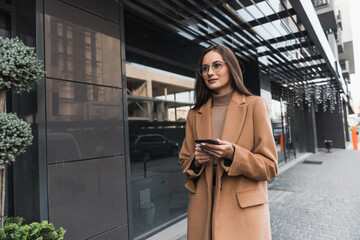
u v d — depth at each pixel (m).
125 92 2.88
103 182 2.53
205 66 1.23
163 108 4.00
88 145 2.41
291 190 6.06
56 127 2.15
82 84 2.40
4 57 1.24
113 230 2.59
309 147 14.98
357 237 3.34
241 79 1.26
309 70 7.77
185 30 4.11
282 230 3.68
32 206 2.04
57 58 2.20
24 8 2.17
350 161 10.61
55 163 2.13
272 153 1.11
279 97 9.48
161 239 3.37
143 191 3.53
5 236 1.33
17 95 2.18
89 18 2.52
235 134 1.14
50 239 1.57
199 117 1.31
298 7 3.67
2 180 1.23
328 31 10.85
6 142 1.20
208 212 1.12
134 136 3.47
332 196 5.38
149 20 3.64
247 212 1.08
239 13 3.66
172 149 4.14
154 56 3.88
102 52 2.63
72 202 2.23
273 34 4.59
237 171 1.05
